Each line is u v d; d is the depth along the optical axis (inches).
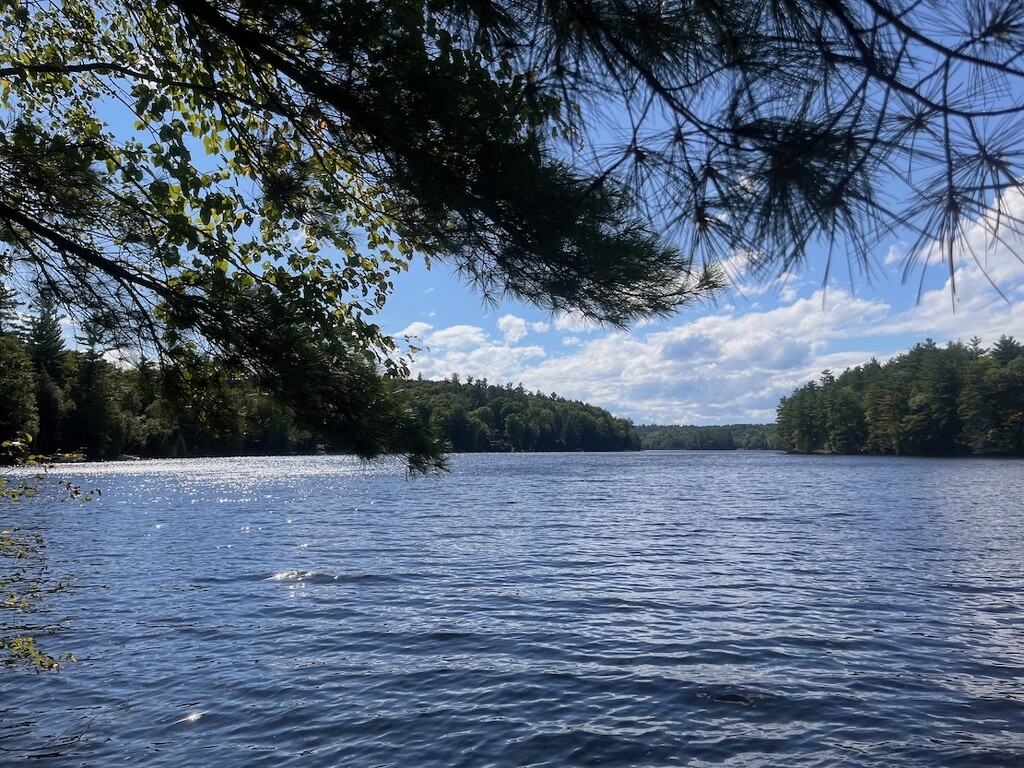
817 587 618.5
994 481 2225.6
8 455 249.3
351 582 649.6
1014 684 380.5
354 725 334.3
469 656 431.8
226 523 1115.9
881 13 70.5
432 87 115.8
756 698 362.6
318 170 186.9
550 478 2559.1
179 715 346.6
